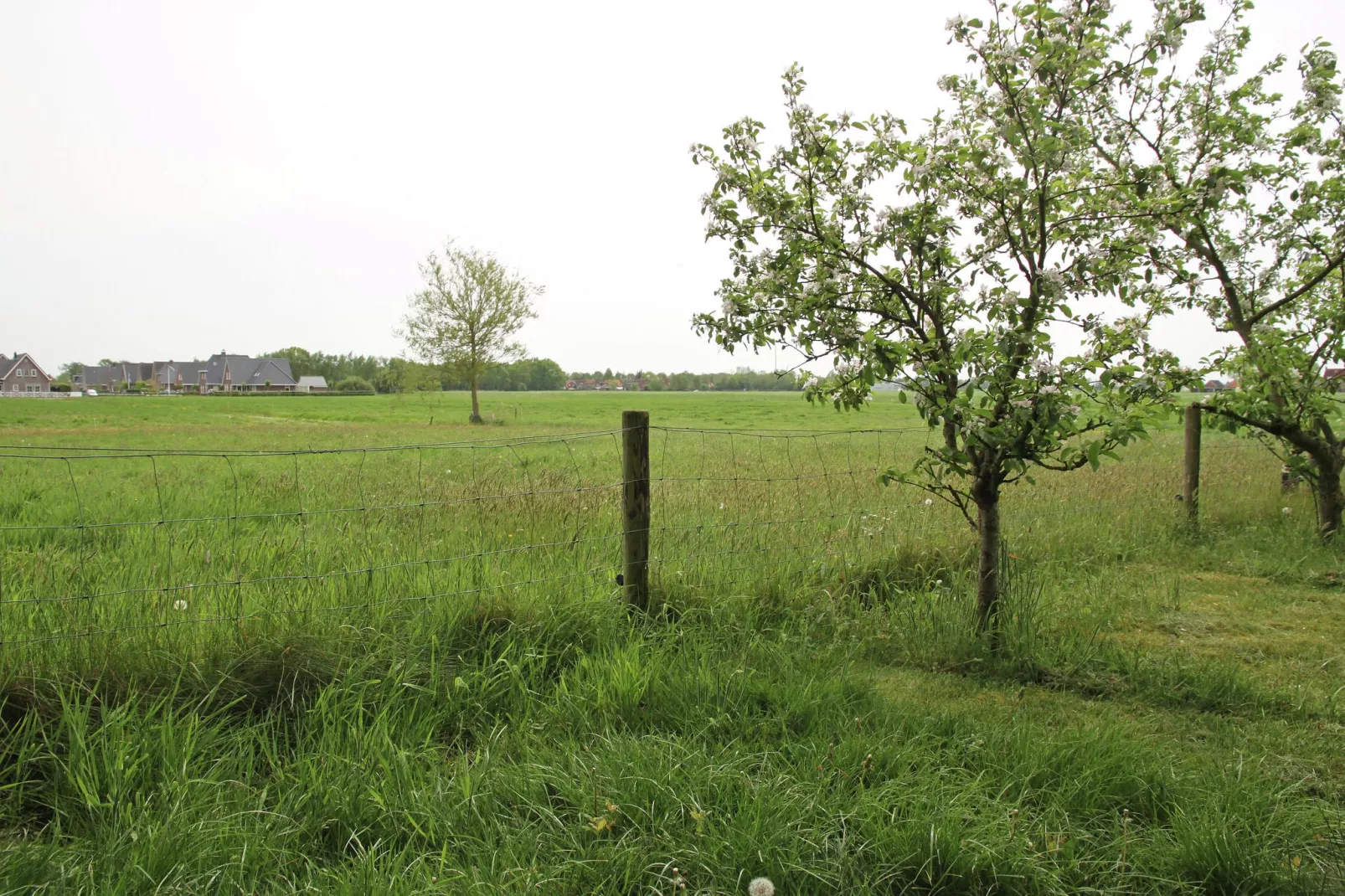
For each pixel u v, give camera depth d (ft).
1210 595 20.38
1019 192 13.57
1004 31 13.21
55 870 8.48
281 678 12.28
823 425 113.09
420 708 12.46
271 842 9.11
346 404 219.00
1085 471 35.63
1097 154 19.35
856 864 8.87
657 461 47.83
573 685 13.32
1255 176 21.97
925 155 13.61
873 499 27.71
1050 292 12.80
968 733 12.06
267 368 444.96
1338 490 25.41
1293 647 16.79
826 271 14.33
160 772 10.24
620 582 16.24
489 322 140.87
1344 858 9.11
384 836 9.53
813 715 12.34
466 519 23.12
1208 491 31.04
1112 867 8.91
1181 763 11.40
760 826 9.24
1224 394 24.13
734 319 15.03
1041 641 15.88
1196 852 8.97
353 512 24.48
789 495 27.04
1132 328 14.02
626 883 8.50
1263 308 25.26
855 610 17.61
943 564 20.65
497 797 10.19
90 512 27.99
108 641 12.05
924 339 14.78
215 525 22.06
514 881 8.43
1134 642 16.80
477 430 114.21
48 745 10.30
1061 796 10.27
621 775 10.27
